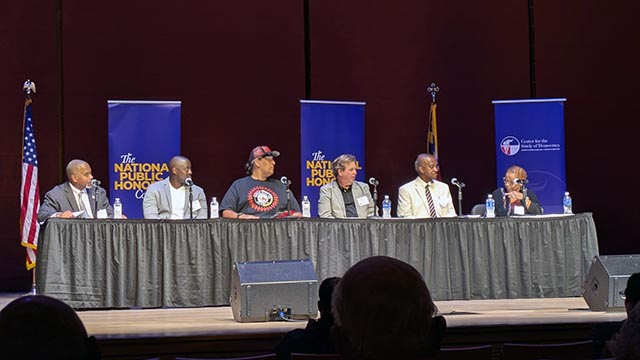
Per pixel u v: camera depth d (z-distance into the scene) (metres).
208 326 5.23
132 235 6.48
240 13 9.57
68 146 9.26
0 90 9.16
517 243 6.98
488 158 9.81
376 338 1.49
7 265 9.16
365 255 6.81
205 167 9.50
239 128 9.55
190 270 6.54
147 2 9.42
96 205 7.15
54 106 9.23
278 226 6.66
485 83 9.84
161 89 9.43
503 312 5.95
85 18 9.31
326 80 9.69
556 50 9.82
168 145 8.40
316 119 8.59
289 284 5.58
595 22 9.77
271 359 3.38
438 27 9.83
